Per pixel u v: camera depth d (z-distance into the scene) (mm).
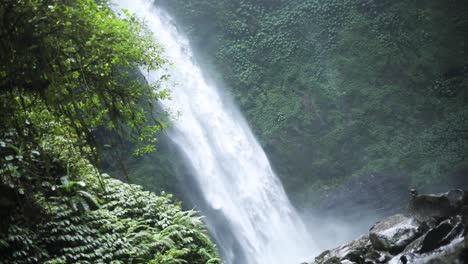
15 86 6219
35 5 5957
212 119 24688
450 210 7035
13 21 5922
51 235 7152
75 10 6148
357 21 27391
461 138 23766
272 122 25625
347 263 7160
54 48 6141
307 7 28125
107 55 6484
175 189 19906
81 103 6957
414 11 27281
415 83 26016
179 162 21094
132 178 18328
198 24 27469
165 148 20828
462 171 22797
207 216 21062
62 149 8336
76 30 6215
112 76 6891
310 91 26109
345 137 25156
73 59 6469
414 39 26750
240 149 24875
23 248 6590
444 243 6270
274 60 27031
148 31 7180
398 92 25797
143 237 8078
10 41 5941
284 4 28719
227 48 27328
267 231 23344
